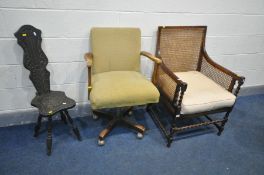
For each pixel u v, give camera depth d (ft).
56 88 6.58
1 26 5.35
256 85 9.34
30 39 5.28
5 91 6.13
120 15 6.17
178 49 6.91
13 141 5.90
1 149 5.61
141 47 6.82
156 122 7.04
